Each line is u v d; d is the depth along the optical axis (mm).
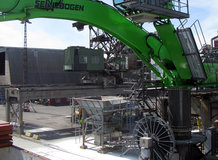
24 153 11883
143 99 17781
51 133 28188
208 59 18625
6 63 54688
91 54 36000
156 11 13688
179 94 16000
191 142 15344
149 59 17766
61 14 13586
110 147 20844
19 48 56938
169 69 16719
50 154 19938
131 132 24828
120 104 21422
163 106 18328
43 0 12648
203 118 20906
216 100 20000
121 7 14531
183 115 15938
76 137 26094
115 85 36906
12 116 30047
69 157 19141
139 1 12906
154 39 16578
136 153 19938
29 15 12148
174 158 16125
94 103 20656
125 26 15953
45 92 29109
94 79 36906
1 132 12227
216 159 15547
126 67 38719
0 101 63969
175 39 15094
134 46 16891
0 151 12242
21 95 27359
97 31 39625
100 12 14961
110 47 39938
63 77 59562
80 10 14250
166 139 15875
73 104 25328
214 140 16188
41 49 60125
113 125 21719
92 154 19906
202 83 17094
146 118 16375
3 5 11281
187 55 15102
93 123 21547
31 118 40031
